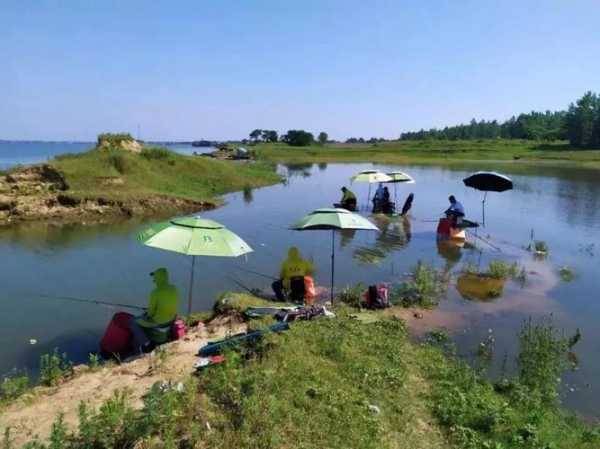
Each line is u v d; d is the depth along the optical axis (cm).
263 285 1445
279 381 728
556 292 1459
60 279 1445
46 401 705
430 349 995
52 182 2830
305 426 633
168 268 1587
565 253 1986
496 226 2584
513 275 1625
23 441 597
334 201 3431
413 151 11138
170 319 991
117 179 3058
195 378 732
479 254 1923
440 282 1516
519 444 675
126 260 1672
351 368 830
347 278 1533
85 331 1080
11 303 1233
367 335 1002
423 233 2306
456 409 746
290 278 1268
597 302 1375
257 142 15512
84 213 2584
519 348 1046
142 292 1345
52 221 2419
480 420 725
